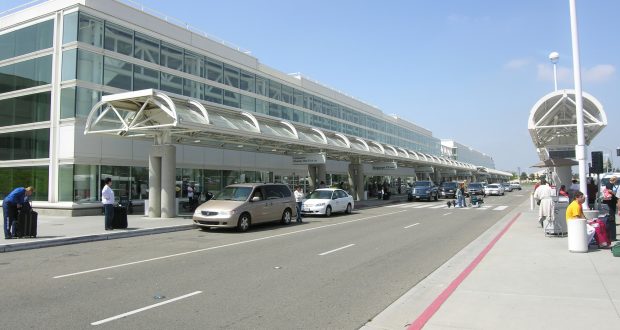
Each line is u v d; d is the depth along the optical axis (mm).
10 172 24516
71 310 6449
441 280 8445
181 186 27656
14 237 13555
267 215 18281
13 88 24875
